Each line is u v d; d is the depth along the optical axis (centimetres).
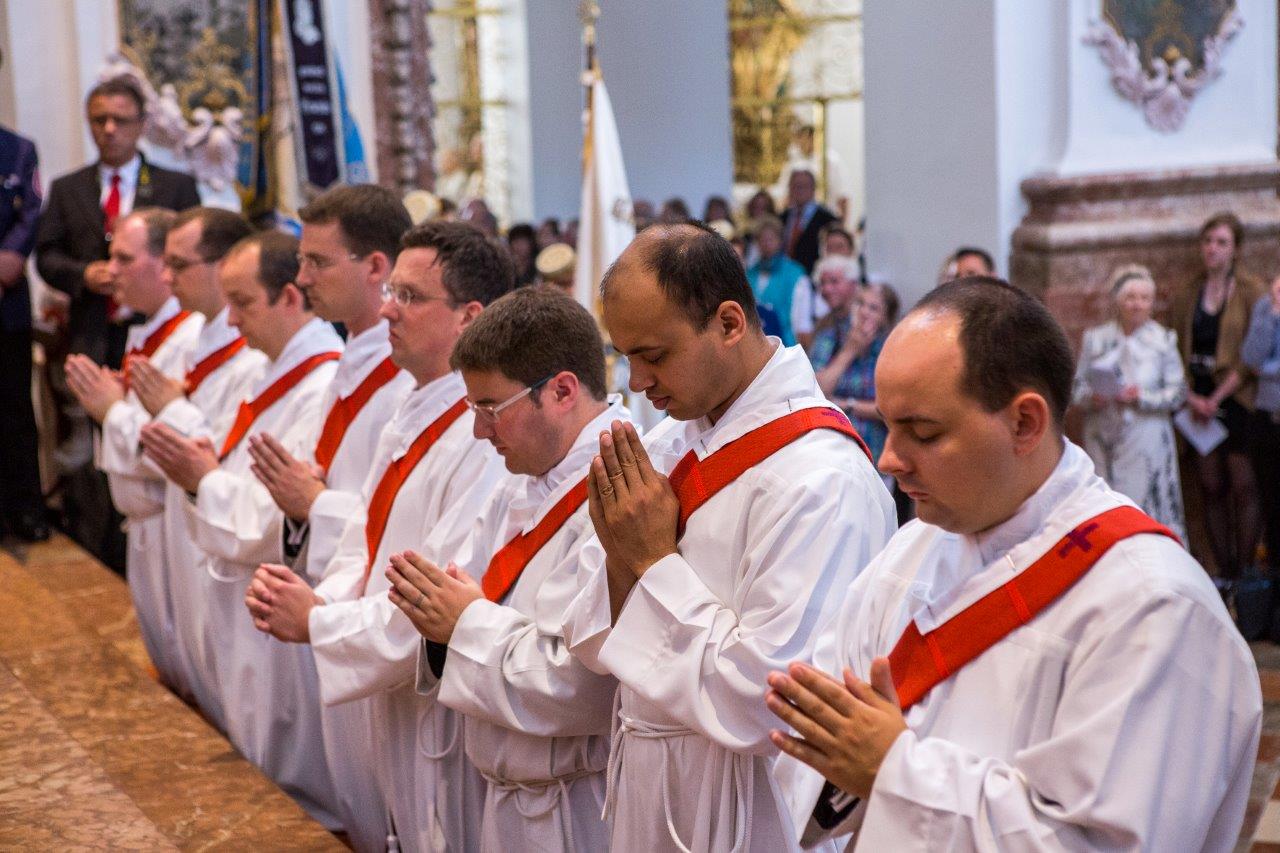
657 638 248
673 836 254
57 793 348
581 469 303
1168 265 734
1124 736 178
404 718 352
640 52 1484
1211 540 676
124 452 517
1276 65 778
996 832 182
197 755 407
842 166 1477
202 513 434
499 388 297
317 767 446
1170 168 743
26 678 472
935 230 767
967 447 188
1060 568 190
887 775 187
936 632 199
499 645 296
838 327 701
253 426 453
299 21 682
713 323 247
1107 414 660
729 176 1532
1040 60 729
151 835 325
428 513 346
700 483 254
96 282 685
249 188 712
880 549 249
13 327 704
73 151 840
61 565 679
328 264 394
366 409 398
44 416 816
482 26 1374
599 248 666
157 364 548
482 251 350
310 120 684
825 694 193
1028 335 188
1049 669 188
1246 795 186
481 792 343
